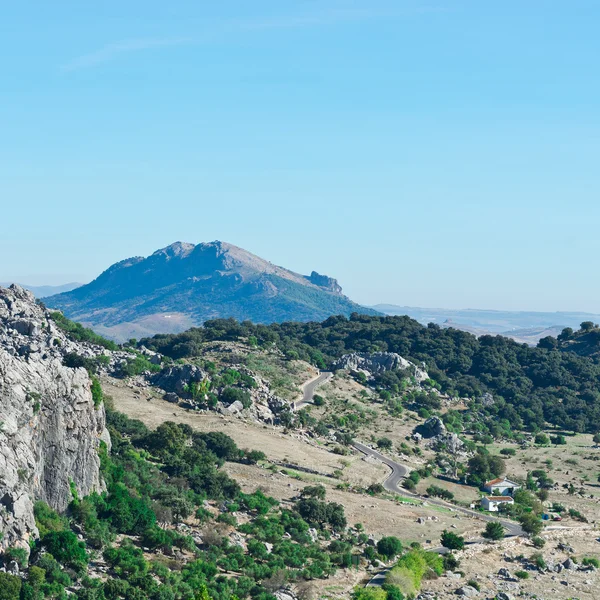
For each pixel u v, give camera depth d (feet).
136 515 483.92
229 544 515.91
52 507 435.12
